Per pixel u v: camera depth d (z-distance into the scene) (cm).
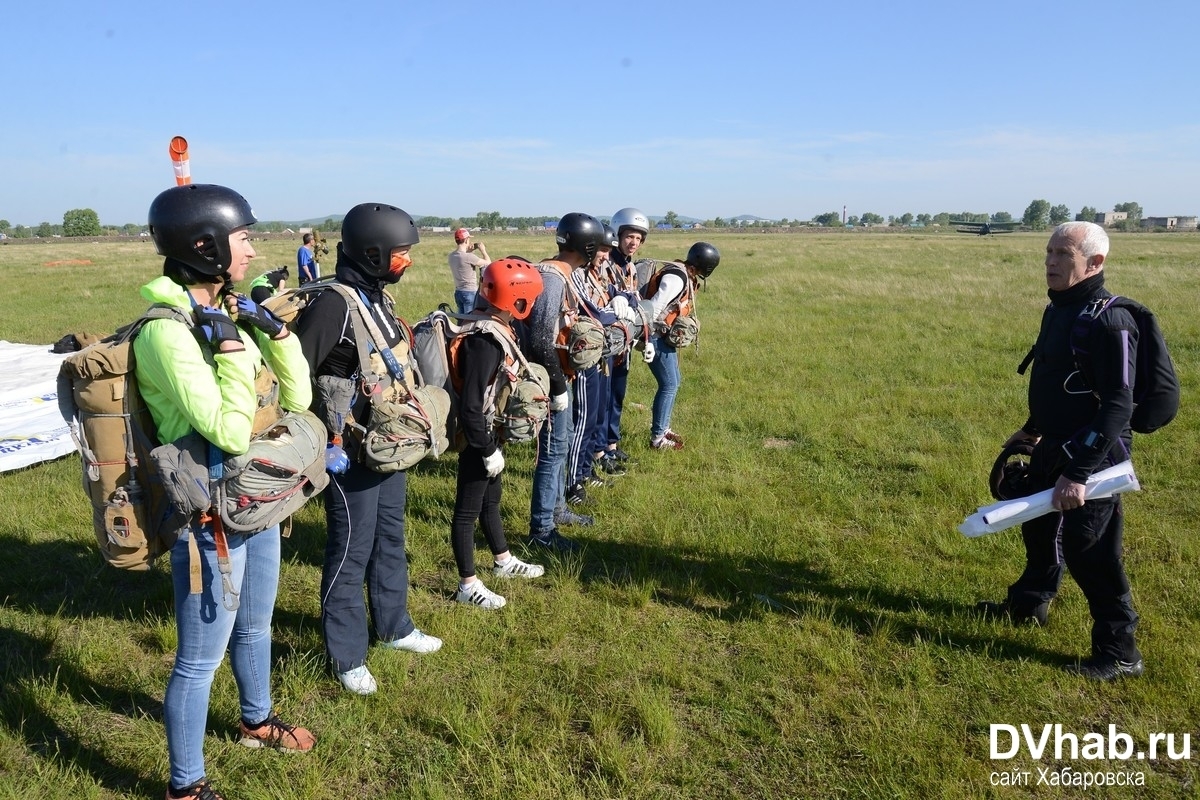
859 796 290
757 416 808
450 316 375
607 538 511
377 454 317
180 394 222
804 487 601
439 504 559
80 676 352
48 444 642
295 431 258
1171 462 643
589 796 288
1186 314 1457
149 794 286
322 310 303
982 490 583
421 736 320
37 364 873
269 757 301
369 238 308
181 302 231
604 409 615
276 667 361
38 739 312
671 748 313
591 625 405
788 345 1217
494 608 419
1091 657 370
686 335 651
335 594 338
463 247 873
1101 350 339
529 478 616
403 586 375
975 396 888
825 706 339
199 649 255
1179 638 386
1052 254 360
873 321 1473
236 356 229
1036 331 1340
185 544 247
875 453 687
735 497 582
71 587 438
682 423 786
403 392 323
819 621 404
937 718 331
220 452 241
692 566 471
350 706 335
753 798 290
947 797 286
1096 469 344
